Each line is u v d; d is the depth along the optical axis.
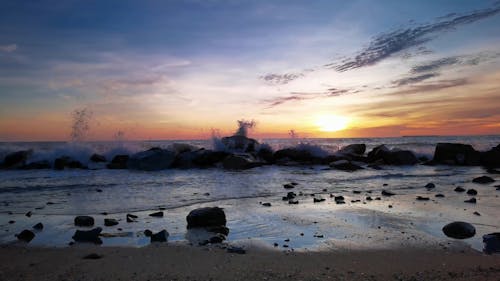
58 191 11.35
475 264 5.02
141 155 19.27
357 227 7.17
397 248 5.83
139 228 7.04
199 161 20.58
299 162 22.66
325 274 4.62
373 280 4.40
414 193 11.27
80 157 22.08
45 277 4.54
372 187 12.60
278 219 7.82
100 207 8.95
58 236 6.51
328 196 10.77
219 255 5.42
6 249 5.71
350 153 24.97
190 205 9.29
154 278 4.48
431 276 4.53
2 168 19.06
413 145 42.44
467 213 8.38
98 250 5.67
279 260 5.20
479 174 16.64
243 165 19.53
